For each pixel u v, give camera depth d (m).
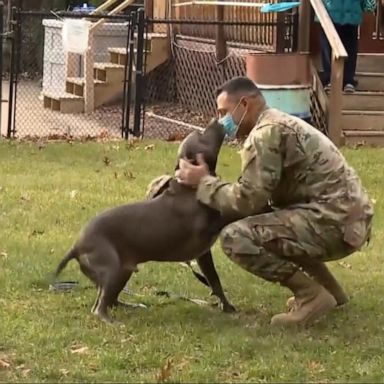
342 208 8.24
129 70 20.06
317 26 21.52
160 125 22.33
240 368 7.51
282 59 19.00
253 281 10.06
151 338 8.18
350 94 19.84
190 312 9.02
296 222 8.27
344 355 7.85
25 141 18.94
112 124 22.36
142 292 9.66
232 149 18.06
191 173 8.45
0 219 12.49
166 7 25.95
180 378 7.22
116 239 8.51
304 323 8.59
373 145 19.31
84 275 9.42
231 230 8.40
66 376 7.25
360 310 9.17
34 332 8.20
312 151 8.26
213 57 23.80
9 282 9.70
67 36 22.59
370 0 19.88
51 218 12.65
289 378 7.32
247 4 21.42
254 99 8.44
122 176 15.68
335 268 10.66
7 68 33.28
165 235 8.51
